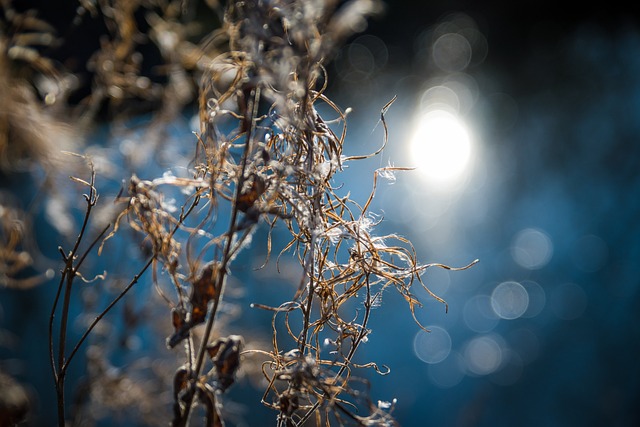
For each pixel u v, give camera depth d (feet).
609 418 19.88
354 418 3.63
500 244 23.73
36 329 14.16
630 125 23.99
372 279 6.52
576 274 23.73
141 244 3.79
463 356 21.56
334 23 3.43
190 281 3.50
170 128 9.45
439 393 20.49
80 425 7.97
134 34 9.12
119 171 9.34
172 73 9.25
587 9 22.57
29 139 8.43
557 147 24.08
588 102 23.82
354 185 19.69
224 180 3.77
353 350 4.01
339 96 20.67
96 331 8.58
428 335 21.54
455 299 22.74
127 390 8.30
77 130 8.95
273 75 3.33
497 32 22.17
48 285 14.64
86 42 10.96
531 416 20.13
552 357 21.67
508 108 23.22
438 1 20.94
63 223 8.99
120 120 9.37
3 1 8.49
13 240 7.27
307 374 3.62
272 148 3.74
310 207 3.75
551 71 23.26
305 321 3.73
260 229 12.04
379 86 21.17
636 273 23.31
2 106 8.15
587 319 22.47
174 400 3.47
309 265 3.72
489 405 20.38
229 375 3.48
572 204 24.41
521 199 23.91
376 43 20.92
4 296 13.92
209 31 11.42
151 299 8.89
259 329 10.48
